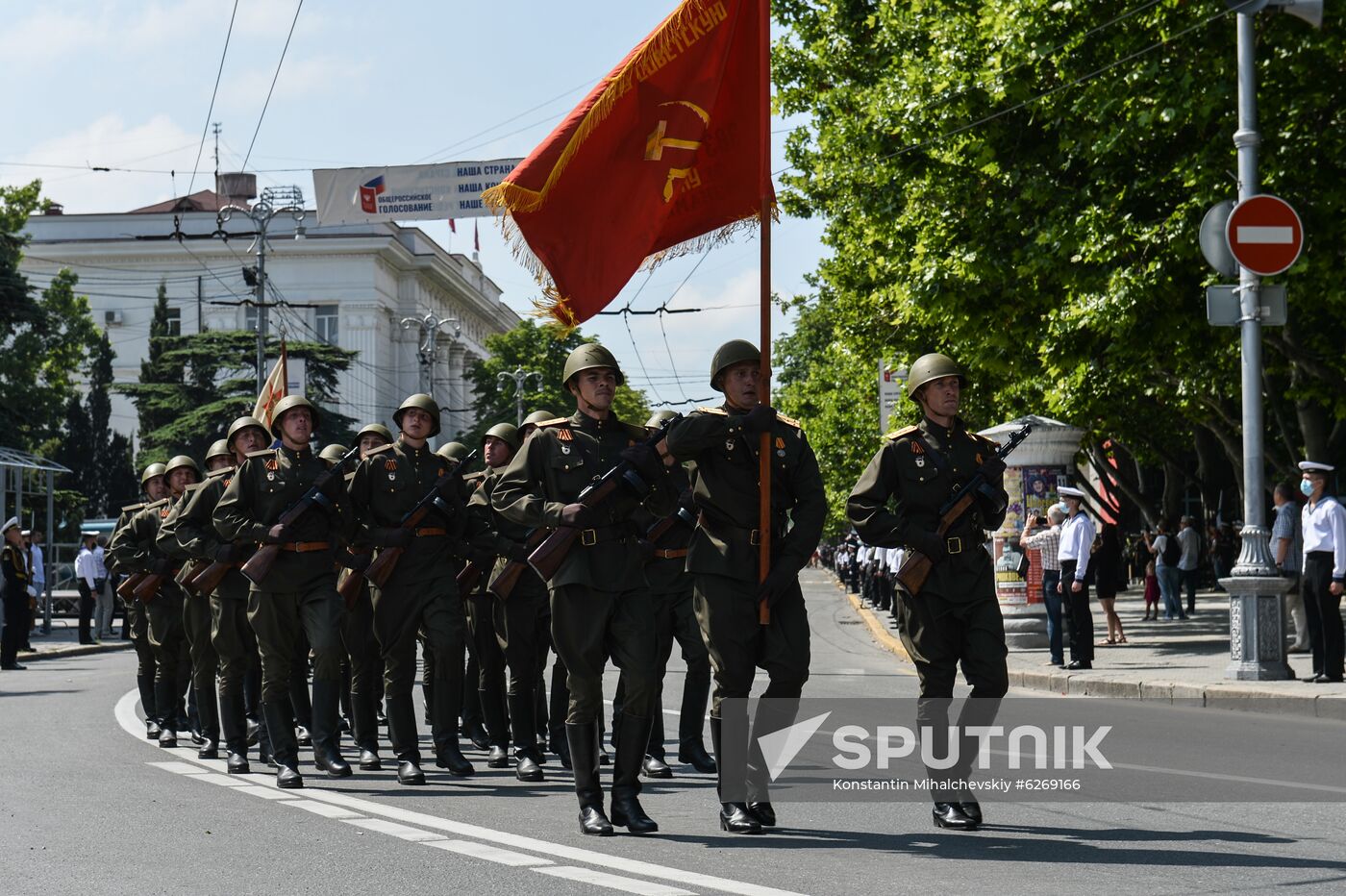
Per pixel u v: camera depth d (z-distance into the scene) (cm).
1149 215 1952
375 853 682
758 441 707
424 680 1127
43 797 870
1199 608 3219
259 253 4331
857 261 3069
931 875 612
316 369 6034
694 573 715
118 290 8044
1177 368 2116
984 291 2195
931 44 2572
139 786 918
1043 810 780
